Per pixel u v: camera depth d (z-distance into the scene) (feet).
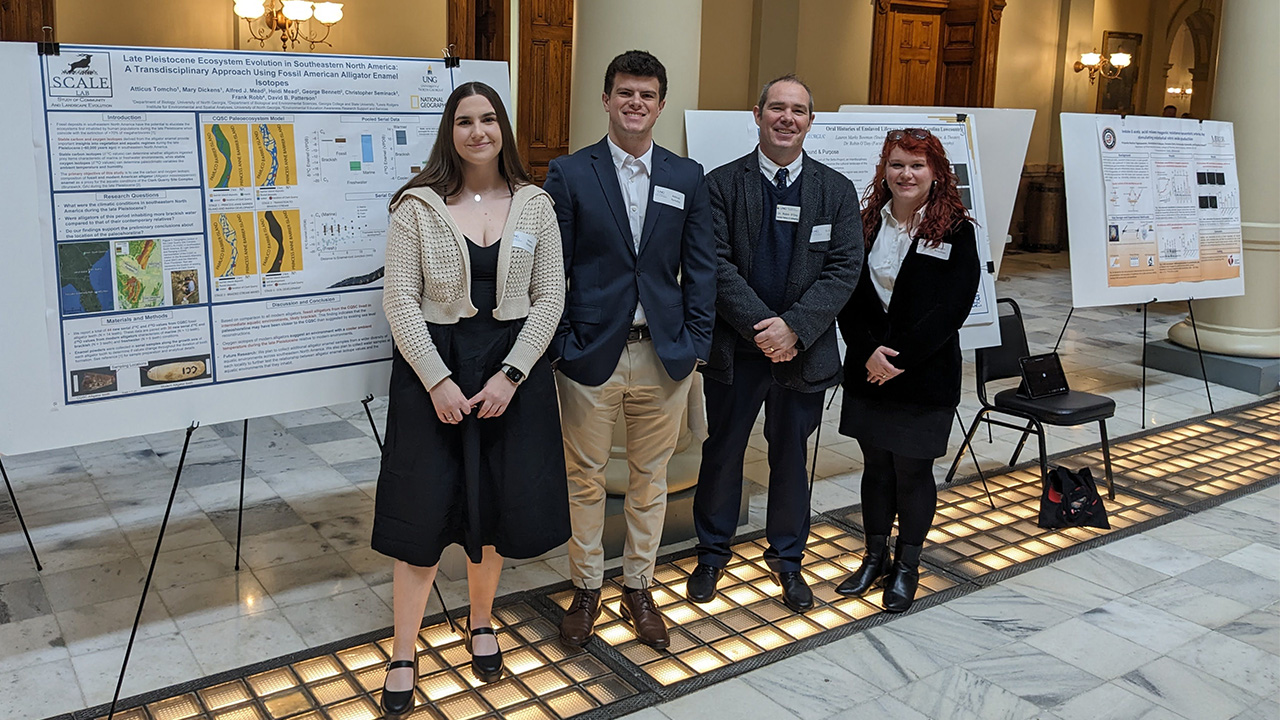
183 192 9.18
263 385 9.77
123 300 9.02
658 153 10.10
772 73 34.24
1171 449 18.15
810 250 10.77
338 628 10.88
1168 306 32.96
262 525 13.53
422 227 8.83
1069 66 44.65
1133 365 24.64
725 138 13.19
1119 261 18.92
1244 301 22.66
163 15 29.91
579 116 13.14
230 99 9.34
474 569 9.74
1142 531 14.34
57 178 8.63
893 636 11.05
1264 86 21.89
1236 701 10.00
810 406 11.37
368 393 10.39
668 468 13.20
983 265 15.57
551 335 9.23
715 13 33.17
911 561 11.80
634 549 10.73
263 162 9.53
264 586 11.78
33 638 10.46
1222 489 16.11
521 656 10.36
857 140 14.71
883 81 38.01
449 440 9.00
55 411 8.84
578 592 10.73
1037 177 46.01
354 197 10.05
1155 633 11.34
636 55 9.68
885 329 11.09
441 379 8.69
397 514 8.96
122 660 10.09
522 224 9.07
